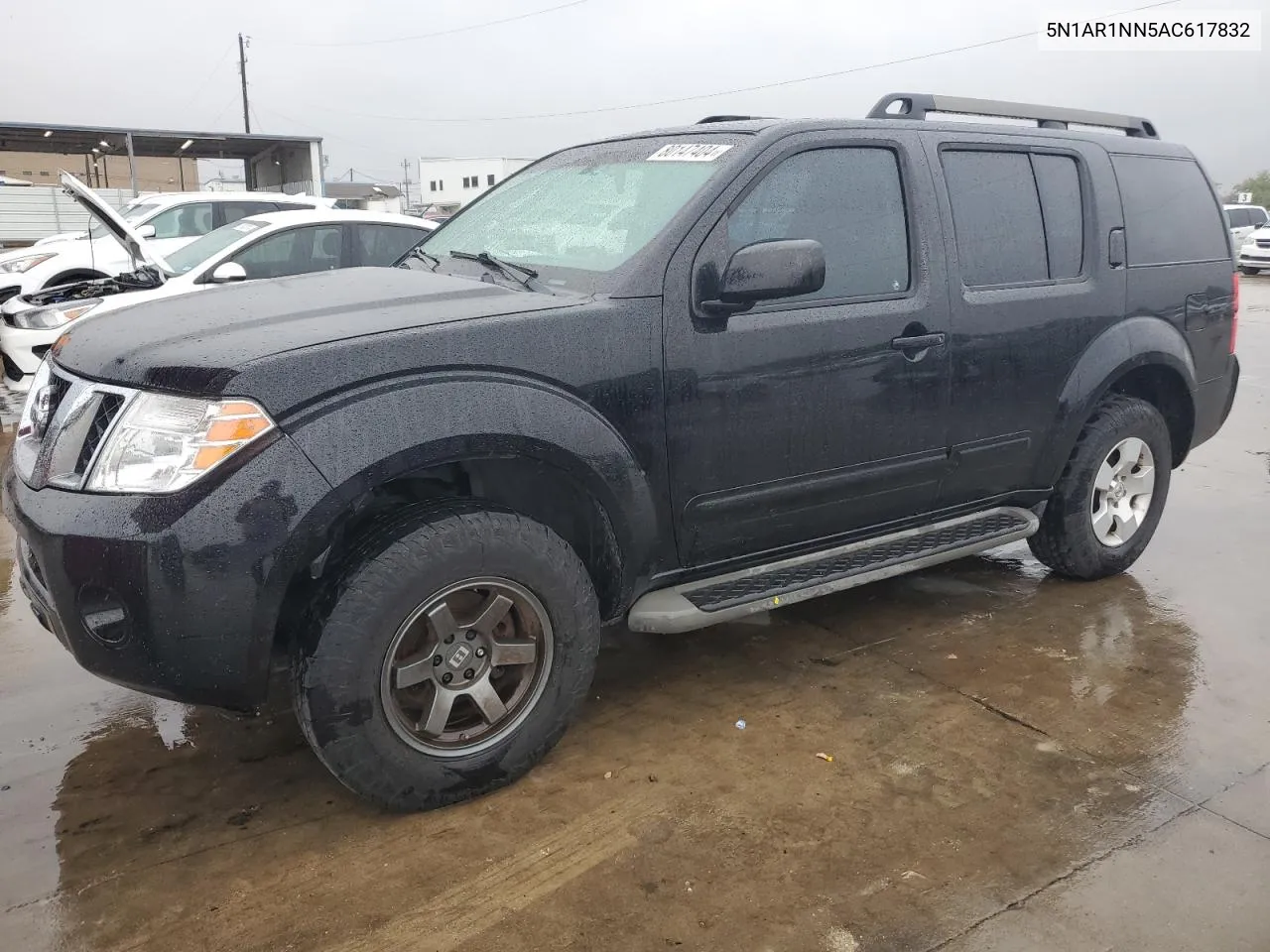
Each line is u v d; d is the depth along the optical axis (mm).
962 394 3605
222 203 10234
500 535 2623
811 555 3473
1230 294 4680
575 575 2803
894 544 3643
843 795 2812
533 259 3270
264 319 2648
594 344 2783
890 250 3430
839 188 3330
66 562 2354
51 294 8398
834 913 2328
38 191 23672
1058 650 3795
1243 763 2980
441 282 3074
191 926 2289
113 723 3248
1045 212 3895
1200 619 4094
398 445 2449
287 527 2342
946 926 2283
